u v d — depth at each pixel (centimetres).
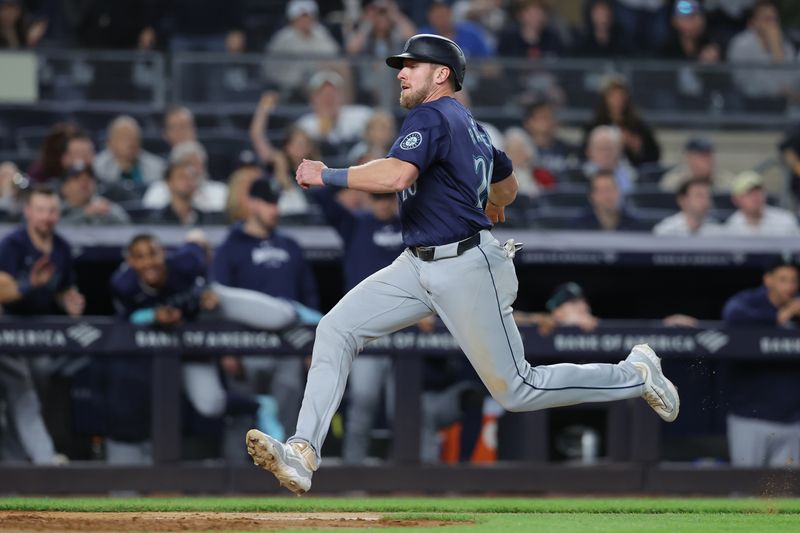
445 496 3003
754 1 5191
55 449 2936
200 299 3002
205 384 2984
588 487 3039
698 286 3850
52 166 3766
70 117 4206
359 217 3291
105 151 4028
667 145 4425
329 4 5178
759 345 3092
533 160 4178
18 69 4175
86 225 3688
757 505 2503
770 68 4434
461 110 1808
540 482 3038
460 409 3041
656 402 1911
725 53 5091
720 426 3088
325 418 1802
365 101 4228
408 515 2053
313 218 3844
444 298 1781
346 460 3002
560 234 3847
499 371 1803
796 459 3091
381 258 3262
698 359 3081
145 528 1755
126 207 3803
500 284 1791
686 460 3073
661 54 4934
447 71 1805
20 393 2928
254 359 3006
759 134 4416
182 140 4034
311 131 4097
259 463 1752
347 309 1823
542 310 3831
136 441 2962
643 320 3872
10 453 2928
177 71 4250
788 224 3950
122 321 2967
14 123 4162
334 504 2488
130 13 4700
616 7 4944
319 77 4222
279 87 4238
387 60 1828
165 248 3538
